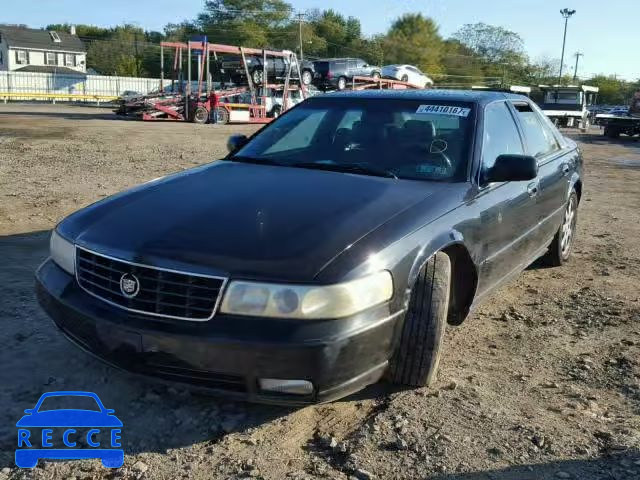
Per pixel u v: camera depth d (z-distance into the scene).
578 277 5.74
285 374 2.64
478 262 3.70
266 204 3.21
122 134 19.05
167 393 3.27
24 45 69.81
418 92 4.63
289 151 4.26
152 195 3.44
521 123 4.90
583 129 35.00
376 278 2.82
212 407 3.16
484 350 4.04
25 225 6.73
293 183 3.56
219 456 2.77
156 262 2.76
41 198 8.18
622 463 2.81
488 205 3.80
